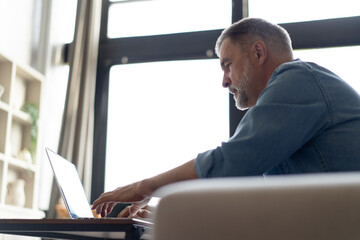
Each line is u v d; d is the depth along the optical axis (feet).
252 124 4.28
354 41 13.35
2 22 13.47
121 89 15.23
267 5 14.35
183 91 14.67
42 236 4.99
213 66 14.60
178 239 1.60
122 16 15.66
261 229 1.54
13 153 13.09
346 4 13.67
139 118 14.89
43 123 14.40
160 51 14.98
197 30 14.90
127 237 4.17
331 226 1.49
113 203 4.80
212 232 1.58
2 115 12.28
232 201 1.58
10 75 12.51
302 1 14.06
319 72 4.70
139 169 14.64
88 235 5.20
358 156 4.32
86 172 13.89
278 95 4.42
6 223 4.42
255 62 5.54
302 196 1.53
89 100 14.47
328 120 4.44
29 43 14.57
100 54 15.42
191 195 1.62
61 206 12.91
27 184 13.15
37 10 15.07
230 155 4.19
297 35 13.75
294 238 1.51
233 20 14.55
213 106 14.32
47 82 14.74
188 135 14.38
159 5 15.42
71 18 15.78
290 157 4.56
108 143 14.96
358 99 4.69
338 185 1.52
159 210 1.64
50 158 5.92
